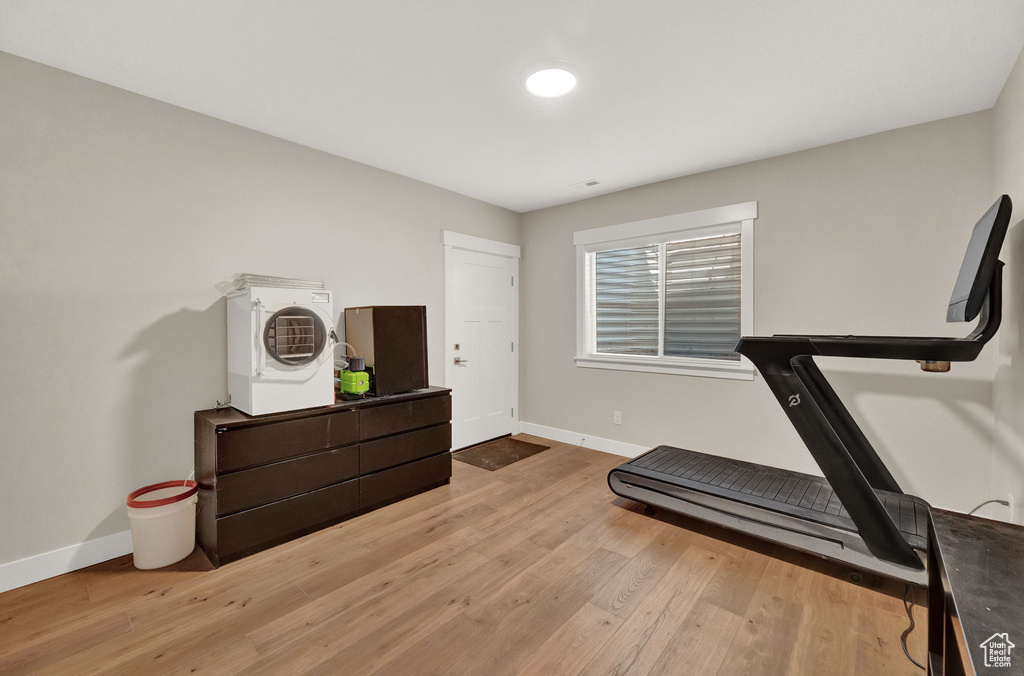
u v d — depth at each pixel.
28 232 1.95
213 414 2.35
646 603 1.82
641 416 3.74
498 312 4.38
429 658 1.52
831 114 2.41
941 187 2.45
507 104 2.34
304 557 2.19
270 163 2.73
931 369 1.72
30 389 1.97
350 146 2.90
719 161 3.12
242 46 1.85
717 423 3.31
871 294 2.67
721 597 1.86
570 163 3.18
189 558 2.19
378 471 2.76
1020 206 1.88
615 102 2.30
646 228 3.64
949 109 2.34
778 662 1.50
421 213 3.62
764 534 2.15
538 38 1.79
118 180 2.19
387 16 1.66
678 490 2.46
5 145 1.90
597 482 3.21
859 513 1.83
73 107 2.06
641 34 1.76
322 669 1.47
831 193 2.79
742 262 3.14
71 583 1.97
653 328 3.74
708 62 1.95
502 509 2.75
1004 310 2.12
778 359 1.98
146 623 1.70
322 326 2.51
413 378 3.04
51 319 2.01
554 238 4.34
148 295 2.28
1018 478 1.97
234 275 2.57
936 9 1.60
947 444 2.44
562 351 4.29
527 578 2.00
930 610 1.21
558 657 1.52
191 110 2.41
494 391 4.36
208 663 1.50
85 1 1.58
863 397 2.69
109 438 2.17
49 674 1.45
